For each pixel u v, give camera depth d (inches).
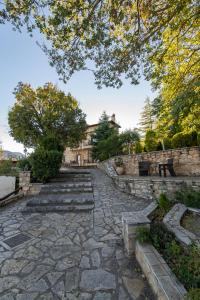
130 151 514.6
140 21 136.4
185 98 129.0
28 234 133.2
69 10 110.0
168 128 200.1
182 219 129.2
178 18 136.7
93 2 113.0
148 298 68.3
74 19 121.4
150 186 217.5
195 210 137.6
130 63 152.9
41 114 520.1
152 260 76.9
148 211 142.6
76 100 564.7
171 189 195.0
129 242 99.6
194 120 178.7
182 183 186.5
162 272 68.5
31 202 205.5
